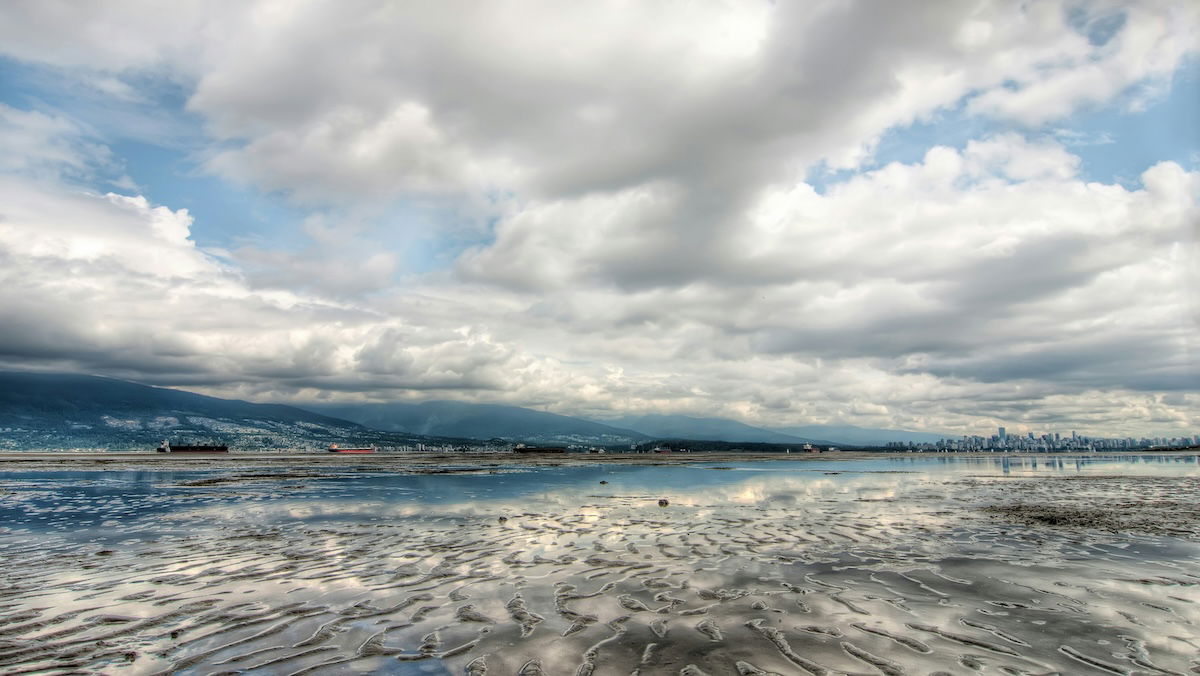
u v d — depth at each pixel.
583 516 18.73
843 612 8.02
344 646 6.69
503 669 5.98
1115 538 14.03
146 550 12.60
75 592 9.07
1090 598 8.68
